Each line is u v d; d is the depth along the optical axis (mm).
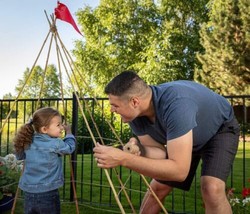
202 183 2533
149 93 2248
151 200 3059
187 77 21578
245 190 3746
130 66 22047
